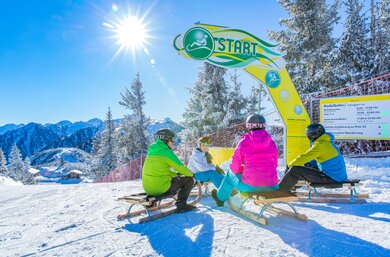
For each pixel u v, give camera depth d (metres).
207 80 24.66
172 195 4.48
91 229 3.92
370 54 17.64
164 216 4.41
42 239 3.56
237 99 24.03
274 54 9.32
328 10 19.64
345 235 3.32
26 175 51.66
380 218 3.98
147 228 3.86
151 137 37.34
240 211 4.39
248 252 2.90
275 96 9.29
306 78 17.73
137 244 3.26
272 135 14.47
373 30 19.20
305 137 9.36
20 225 4.32
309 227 3.65
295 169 4.58
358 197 5.20
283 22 19.42
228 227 3.75
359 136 8.91
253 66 9.15
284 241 3.18
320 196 5.39
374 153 9.45
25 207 5.90
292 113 9.38
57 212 5.13
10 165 53.84
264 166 3.89
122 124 36.22
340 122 9.27
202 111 24.12
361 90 12.26
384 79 13.25
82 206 5.61
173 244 3.21
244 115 23.81
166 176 4.38
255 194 3.90
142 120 36.66
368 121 8.77
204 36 8.84
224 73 24.77
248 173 3.92
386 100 8.47
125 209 5.15
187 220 4.15
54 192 8.05
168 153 4.30
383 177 6.88
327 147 4.55
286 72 9.40
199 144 5.70
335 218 4.04
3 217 4.98
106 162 40.09
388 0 18.72
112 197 6.48
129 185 8.76
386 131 8.45
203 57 8.85
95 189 8.05
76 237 3.58
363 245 3.01
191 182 4.68
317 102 10.98
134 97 37.03
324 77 16.42
